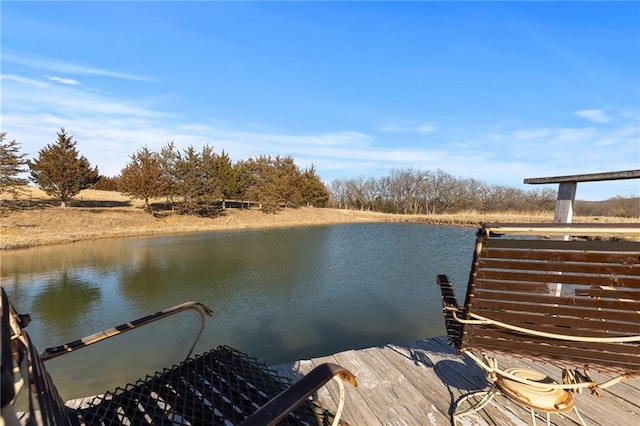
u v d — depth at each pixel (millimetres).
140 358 4867
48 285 8375
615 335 1374
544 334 1450
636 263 1245
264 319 6414
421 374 2549
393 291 8312
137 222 19641
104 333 1544
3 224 15375
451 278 9656
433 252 14023
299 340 5539
